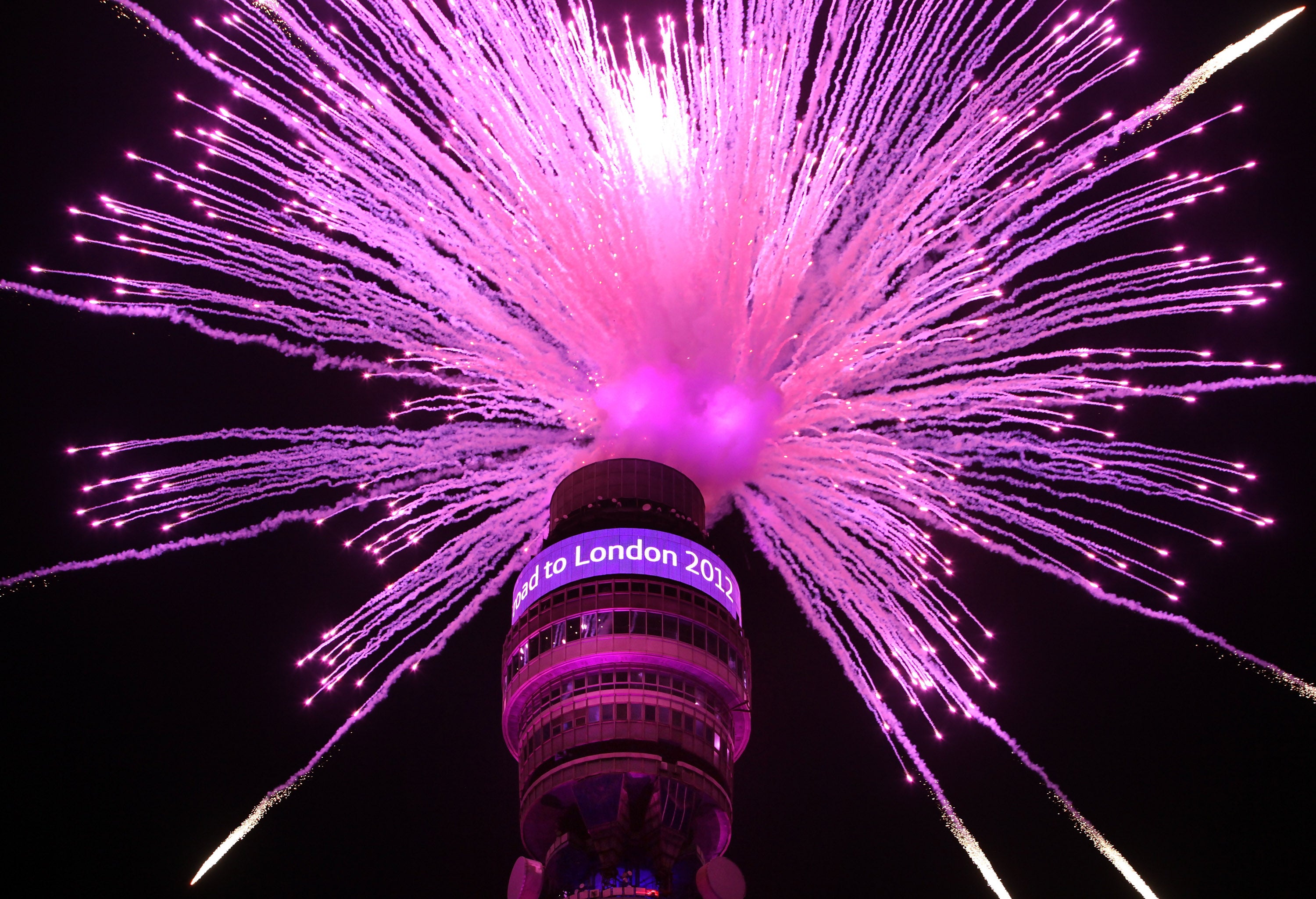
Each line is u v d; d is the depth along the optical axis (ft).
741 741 378.12
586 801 348.18
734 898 331.57
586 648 359.66
